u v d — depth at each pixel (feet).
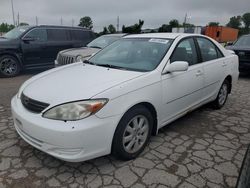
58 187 8.62
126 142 9.84
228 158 10.58
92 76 10.48
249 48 28.48
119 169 9.63
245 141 12.16
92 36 34.22
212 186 8.83
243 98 19.62
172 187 8.71
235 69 17.25
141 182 8.91
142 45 12.93
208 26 102.68
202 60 14.03
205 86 14.16
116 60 12.62
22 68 28.25
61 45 30.71
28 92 9.86
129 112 9.61
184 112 12.90
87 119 8.45
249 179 6.23
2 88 21.67
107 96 8.83
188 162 10.19
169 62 11.59
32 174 9.26
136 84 9.81
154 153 10.80
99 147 8.86
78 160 8.56
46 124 8.50
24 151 10.74
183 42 13.01
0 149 10.87
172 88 11.47
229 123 14.33
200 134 12.79
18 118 9.53
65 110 8.48
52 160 10.12
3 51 26.48
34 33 28.78
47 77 11.09
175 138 12.26
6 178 9.00
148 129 10.73
